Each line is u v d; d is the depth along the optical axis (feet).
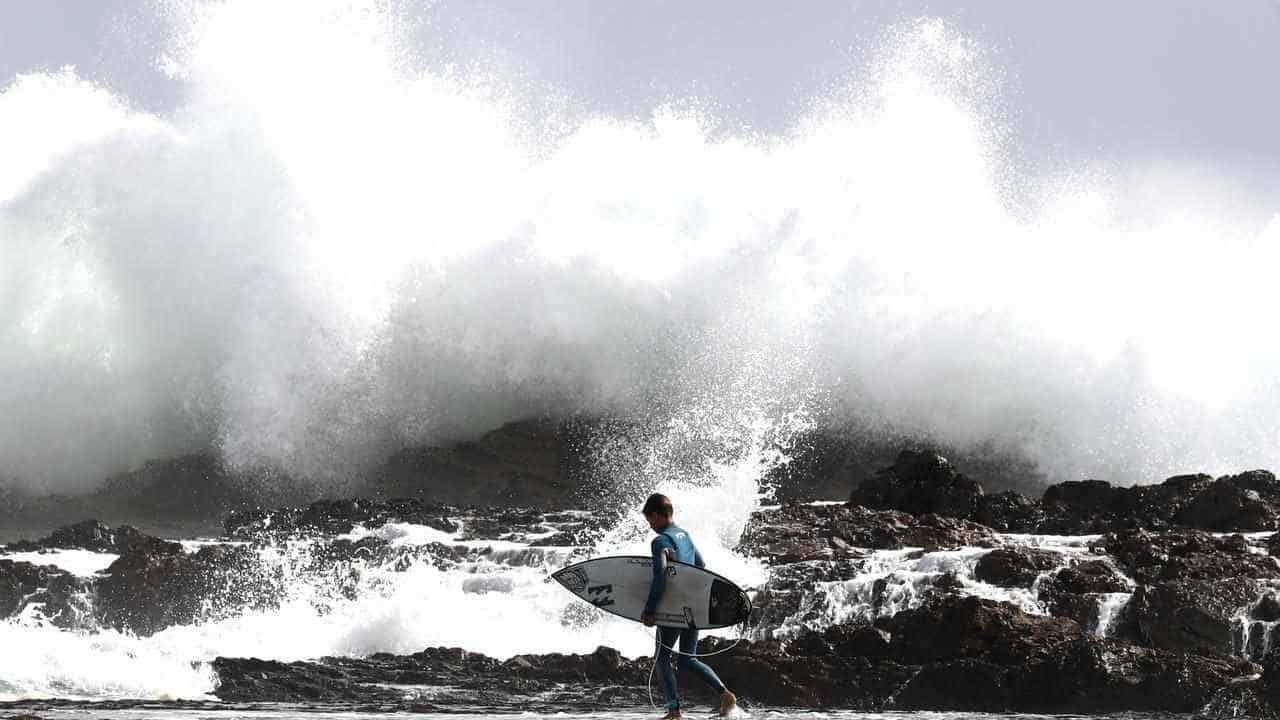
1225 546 209.36
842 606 207.92
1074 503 276.62
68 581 258.16
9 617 248.32
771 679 172.55
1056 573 201.77
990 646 172.65
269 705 155.12
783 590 214.69
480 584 246.47
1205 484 267.39
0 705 149.48
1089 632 174.91
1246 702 155.22
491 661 193.06
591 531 288.30
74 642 196.85
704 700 169.89
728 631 210.18
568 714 146.82
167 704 154.30
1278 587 182.09
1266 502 254.68
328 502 328.90
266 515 322.75
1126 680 161.79
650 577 135.44
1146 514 260.21
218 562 266.77
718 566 231.50
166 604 258.78
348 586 258.16
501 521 312.50
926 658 175.73
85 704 152.15
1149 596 184.44
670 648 132.98
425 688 175.01
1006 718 147.23
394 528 295.69
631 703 165.78
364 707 154.10
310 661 191.72
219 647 218.38
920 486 285.43
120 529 307.58
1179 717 153.28
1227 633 176.14
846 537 249.55
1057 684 163.43
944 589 202.39
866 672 171.73
